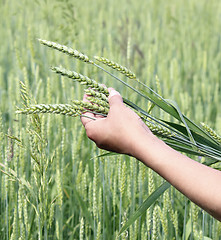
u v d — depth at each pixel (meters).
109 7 6.54
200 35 5.14
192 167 1.06
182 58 4.55
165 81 3.25
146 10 6.49
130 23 5.24
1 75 3.43
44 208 1.59
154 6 6.11
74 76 1.16
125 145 1.11
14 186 1.88
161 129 1.25
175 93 3.03
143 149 1.09
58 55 3.12
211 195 1.03
